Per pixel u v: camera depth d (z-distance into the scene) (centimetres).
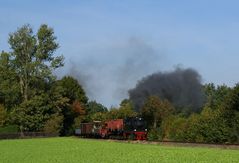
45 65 10712
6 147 5400
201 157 3531
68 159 3534
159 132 7688
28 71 10606
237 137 5731
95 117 12362
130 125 7731
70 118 12094
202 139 6150
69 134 11781
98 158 3591
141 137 7669
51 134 10200
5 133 8875
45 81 10825
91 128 9038
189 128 6538
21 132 9631
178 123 7200
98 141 7125
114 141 7138
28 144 6169
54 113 10806
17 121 10262
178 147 5041
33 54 10725
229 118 5934
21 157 3794
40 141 7188
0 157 3797
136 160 3366
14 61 10644
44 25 10669
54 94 10900
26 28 10681
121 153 4119
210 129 6047
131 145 5703
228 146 4741
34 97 10512
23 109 10331
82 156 3819
